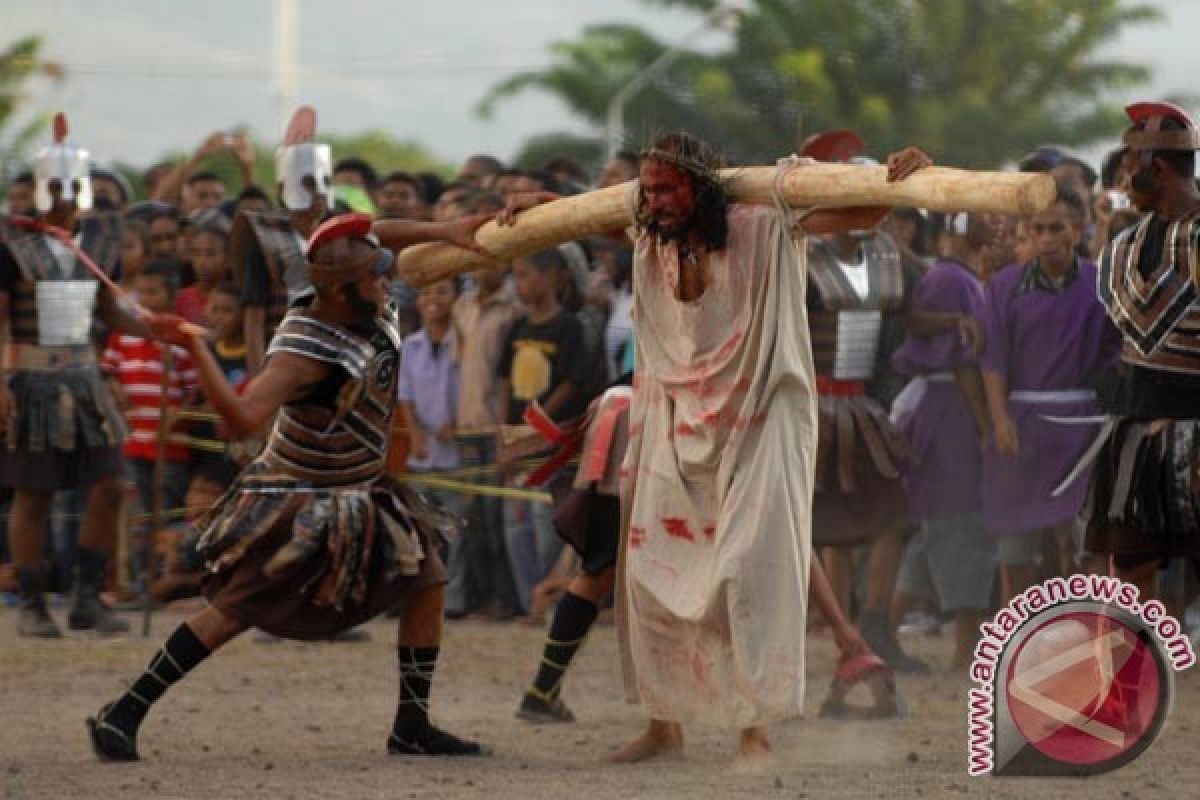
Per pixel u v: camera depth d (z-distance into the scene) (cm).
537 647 2439
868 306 2091
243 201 3038
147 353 2755
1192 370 1622
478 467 2694
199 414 2700
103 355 2845
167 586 2673
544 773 1555
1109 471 1662
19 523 2462
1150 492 1636
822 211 1503
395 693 2070
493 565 2714
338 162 3338
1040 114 10362
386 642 2502
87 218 2456
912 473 2225
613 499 1816
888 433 2086
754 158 9956
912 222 2541
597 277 2716
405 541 1614
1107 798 1411
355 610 1614
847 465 2061
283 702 2005
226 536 1599
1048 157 2475
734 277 1521
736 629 1495
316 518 1588
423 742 1672
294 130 2430
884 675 1852
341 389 1580
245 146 3186
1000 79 10475
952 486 2222
